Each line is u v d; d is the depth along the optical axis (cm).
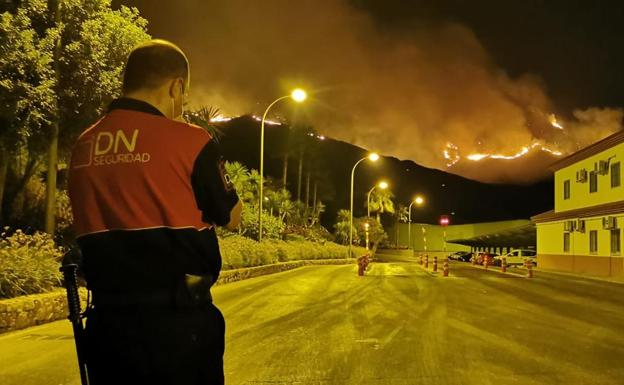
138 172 213
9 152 1517
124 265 210
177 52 240
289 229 6131
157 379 207
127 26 1659
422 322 1202
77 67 1598
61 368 774
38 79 1355
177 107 241
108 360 210
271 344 942
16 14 1309
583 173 3762
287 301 1641
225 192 222
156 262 210
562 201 4231
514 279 2803
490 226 10525
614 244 3334
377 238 9131
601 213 3431
